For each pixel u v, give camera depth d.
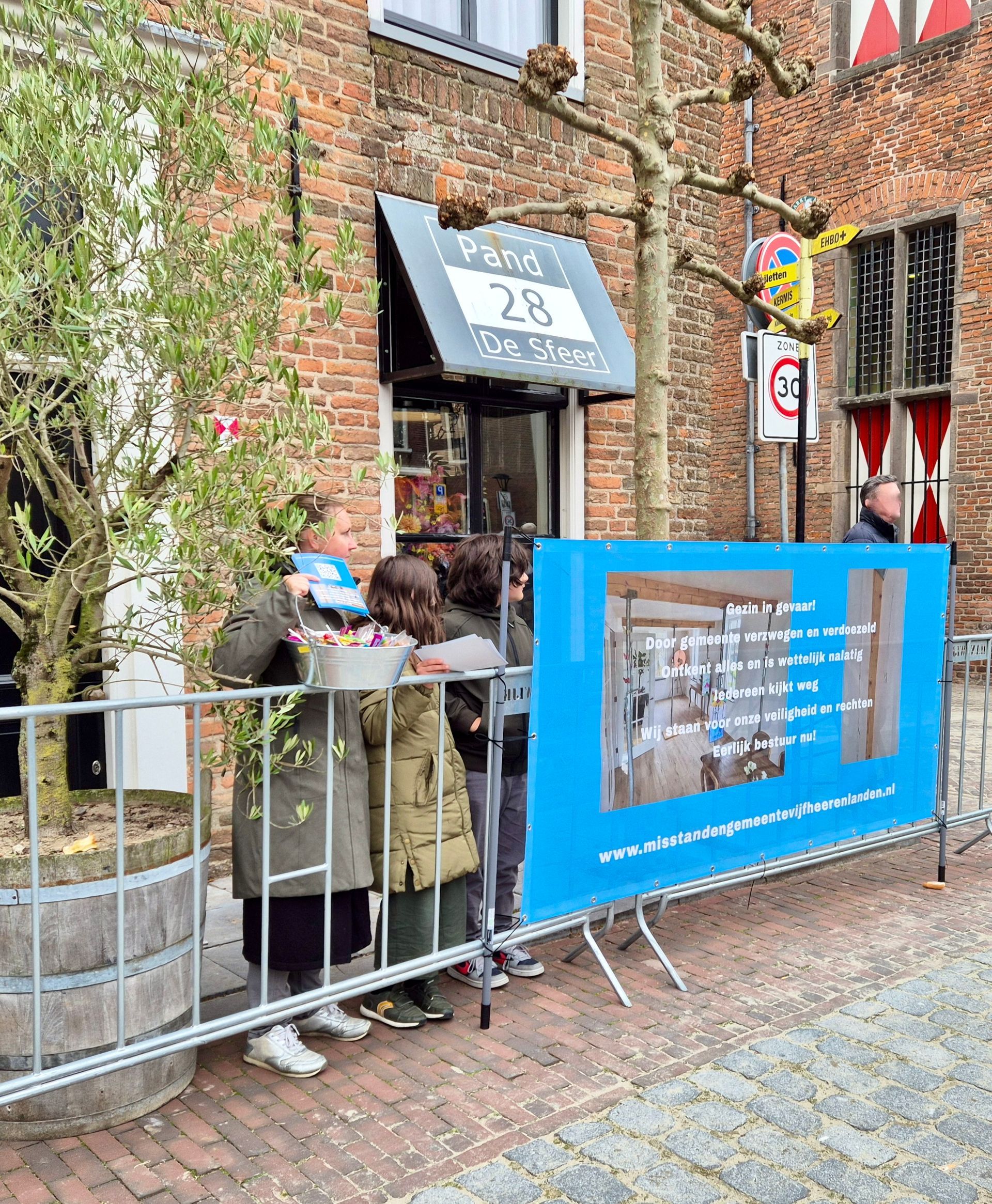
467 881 3.49
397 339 5.71
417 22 5.76
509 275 5.92
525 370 5.65
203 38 3.46
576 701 3.27
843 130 13.34
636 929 4.09
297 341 2.83
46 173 2.50
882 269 13.45
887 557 4.38
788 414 5.83
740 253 14.82
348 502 5.39
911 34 12.60
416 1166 2.43
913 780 4.62
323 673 2.62
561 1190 2.34
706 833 3.78
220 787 4.78
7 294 2.22
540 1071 2.90
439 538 6.06
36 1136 2.52
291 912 2.87
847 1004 3.36
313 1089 2.80
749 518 15.12
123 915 2.47
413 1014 3.18
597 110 6.58
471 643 3.03
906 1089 2.80
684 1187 2.35
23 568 2.60
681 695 3.63
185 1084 2.79
